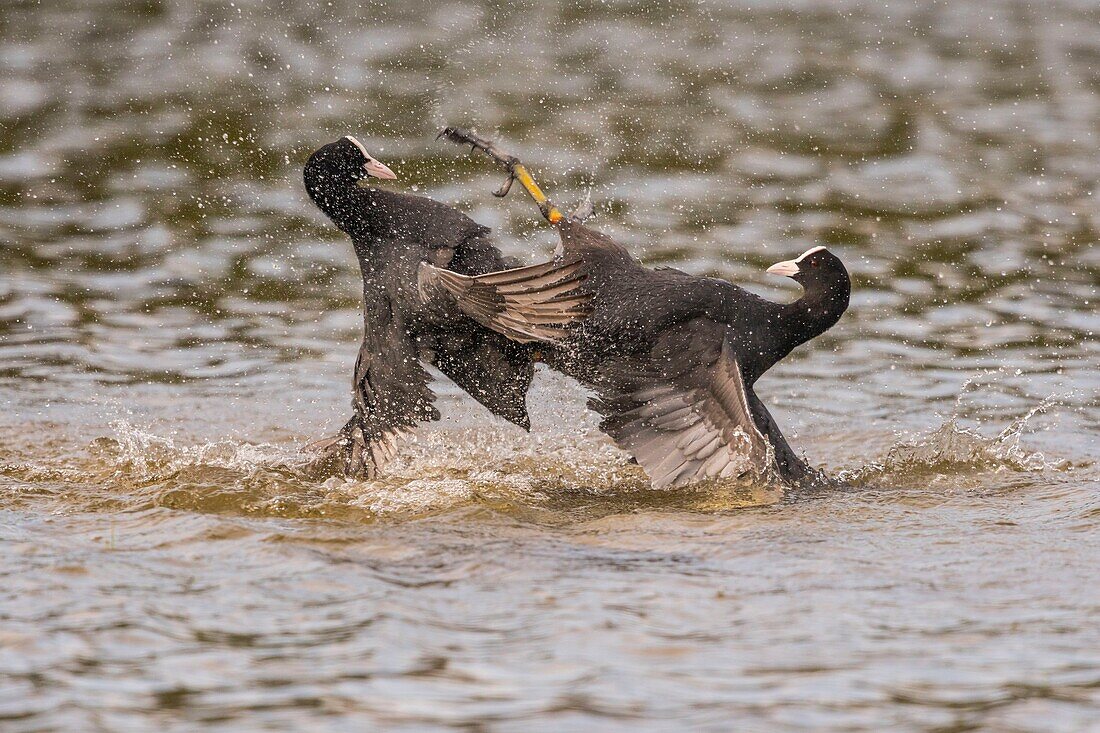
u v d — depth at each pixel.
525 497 11.35
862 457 12.93
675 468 11.14
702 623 8.14
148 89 26.02
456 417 13.95
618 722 6.85
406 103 25.33
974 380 15.09
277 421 13.92
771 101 26.08
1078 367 15.38
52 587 8.69
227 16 31.16
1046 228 20.06
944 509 10.84
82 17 30.83
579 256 11.82
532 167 22.08
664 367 11.42
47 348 15.79
